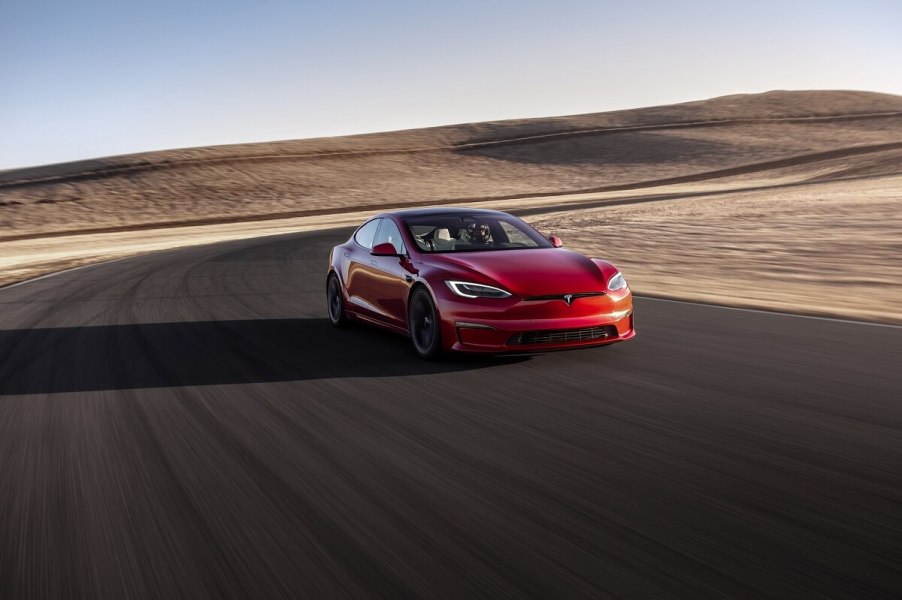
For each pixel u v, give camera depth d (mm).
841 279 11805
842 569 2760
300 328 8734
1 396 5820
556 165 90812
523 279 6426
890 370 5891
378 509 3428
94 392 5844
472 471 3889
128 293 12922
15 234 51906
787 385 5496
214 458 4207
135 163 88125
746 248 16250
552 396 5371
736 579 2705
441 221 7684
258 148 102188
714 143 97062
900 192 29078
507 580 2744
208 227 48125
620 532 3115
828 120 112438
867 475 3693
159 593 2742
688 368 6121
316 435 4582
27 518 3457
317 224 43438
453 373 6211
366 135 119750
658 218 24938
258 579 2812
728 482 3641
